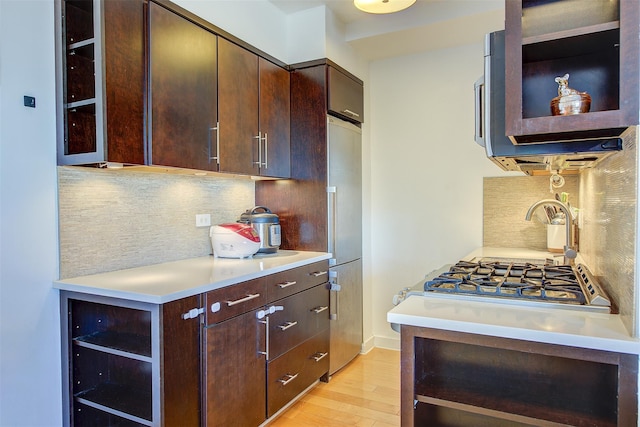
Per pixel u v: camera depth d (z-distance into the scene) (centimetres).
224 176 267
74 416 179
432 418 145
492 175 314
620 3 107
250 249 252
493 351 136
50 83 177
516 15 121
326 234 285
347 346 310
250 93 255
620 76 107
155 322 157
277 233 278
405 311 130
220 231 250
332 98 287
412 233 344
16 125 165
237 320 196
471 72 320
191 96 211
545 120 117
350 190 316
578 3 124
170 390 162
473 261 230
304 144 292
